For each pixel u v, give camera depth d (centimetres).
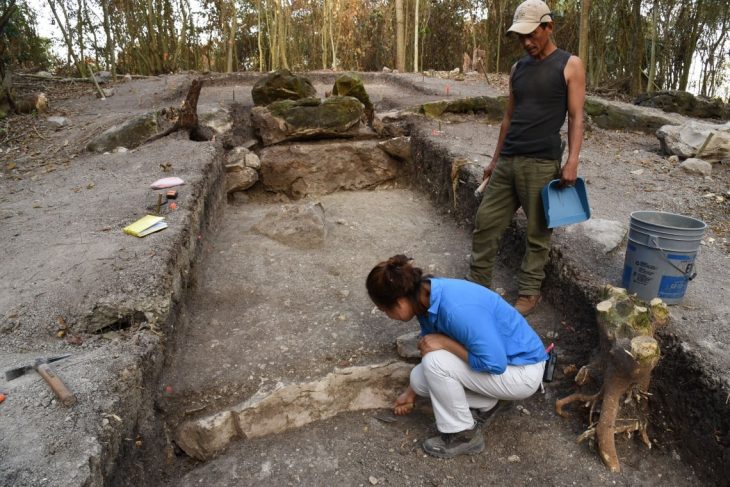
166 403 277
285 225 488
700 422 241
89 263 325
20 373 236
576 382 285
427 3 1508
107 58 1223
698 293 308
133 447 228
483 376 244
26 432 199
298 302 381
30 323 277
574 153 295
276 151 644
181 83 945
